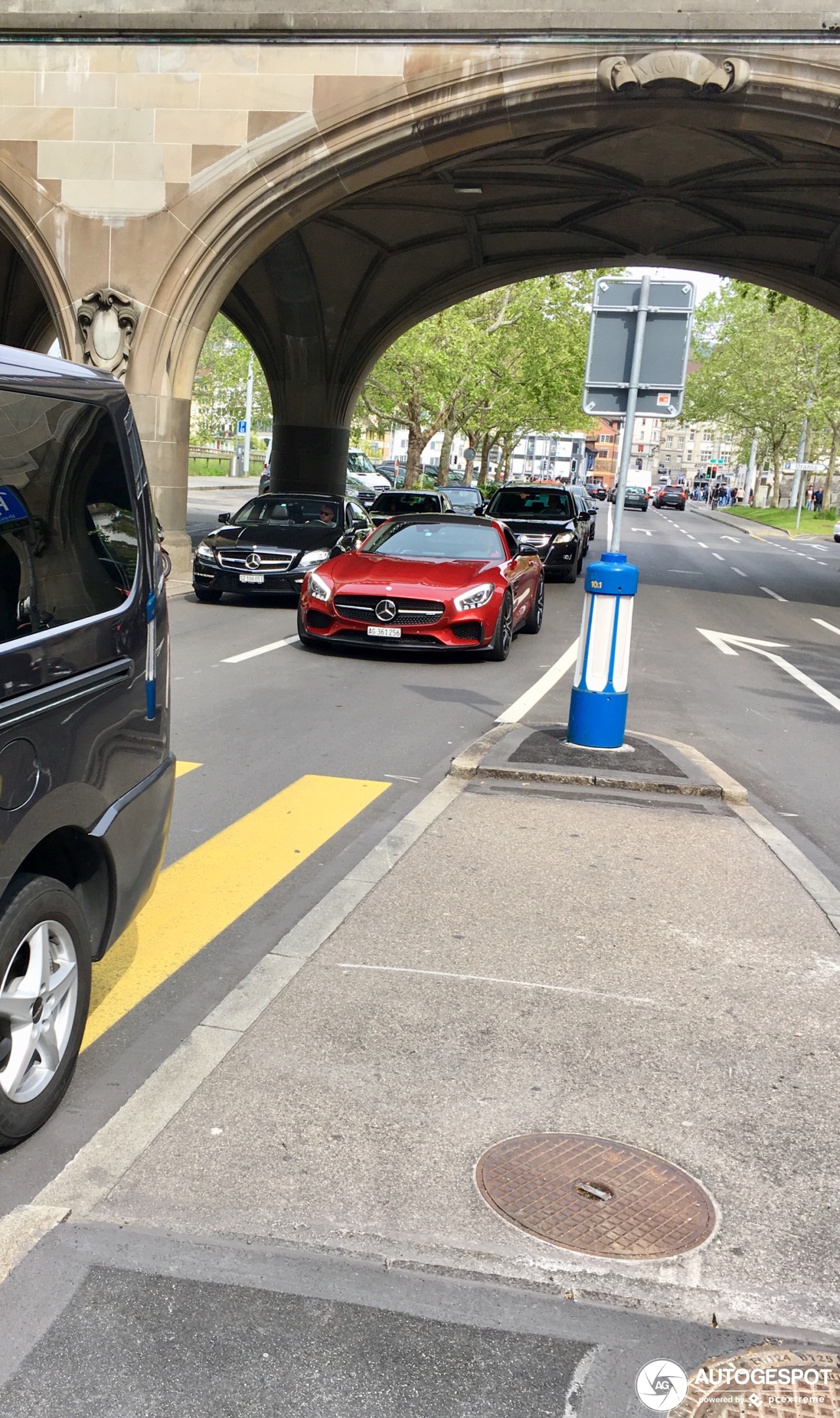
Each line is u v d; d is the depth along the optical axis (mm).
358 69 17562
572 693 8156
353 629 11750
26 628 3061
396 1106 3502
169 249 18281
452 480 63938
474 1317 2615
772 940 5000
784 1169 3307
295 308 31875
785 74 17156
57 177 18297
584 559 30031
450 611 11609
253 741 8258
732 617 19078
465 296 33219
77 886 3604
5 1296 2588
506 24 17172
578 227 29516
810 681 12711
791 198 26109
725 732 9547
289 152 17875
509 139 18578
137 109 17984
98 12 17672
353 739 8461
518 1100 3578
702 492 150000
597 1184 3158
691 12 16953
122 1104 3453
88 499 3547
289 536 16031
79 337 18750
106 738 3504
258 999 4160
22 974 3160
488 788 7176
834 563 36938
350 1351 2484
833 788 7914
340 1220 2930
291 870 5617
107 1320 2533
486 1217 2977
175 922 4922
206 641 12750
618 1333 2598
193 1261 2738
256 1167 3139
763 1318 2680
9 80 18125
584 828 6461
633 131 22203
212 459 71812
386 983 4344
